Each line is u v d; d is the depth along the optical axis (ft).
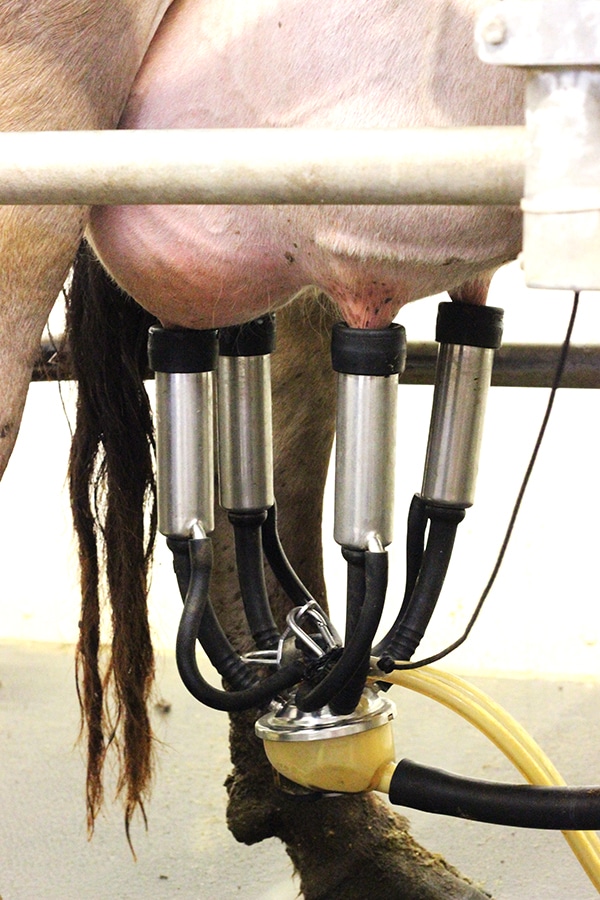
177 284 2.51
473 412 2.70
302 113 2.28
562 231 1.44
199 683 2.56
